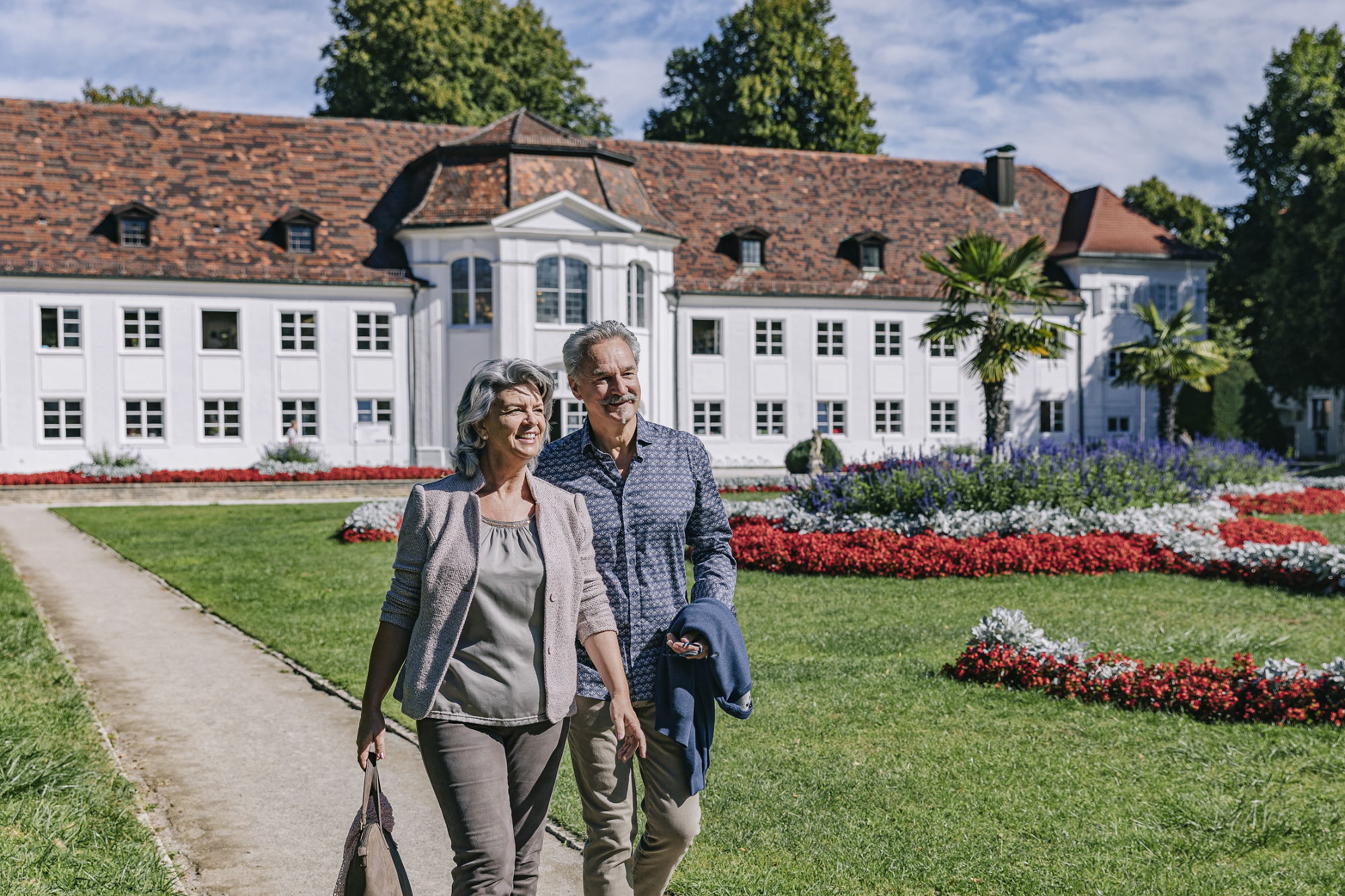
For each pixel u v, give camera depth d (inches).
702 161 1665.8
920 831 222.5
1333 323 1663.4
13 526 873.5
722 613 157.3
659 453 166.6
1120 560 552.4
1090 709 310.5
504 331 1374.3
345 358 1397.6
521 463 150.3
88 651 405.7
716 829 224.4
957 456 713.6
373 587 547.8
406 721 310.0
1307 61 1803.6
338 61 1838.1
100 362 1322.6
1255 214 1891.0
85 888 188.1
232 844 220.2
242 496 1183.6
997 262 746.8
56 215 1337.4
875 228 1667.1
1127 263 1685.5
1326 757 266.8
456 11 1831.9
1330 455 2369.6
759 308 1550.2
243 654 399.5
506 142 1407.5
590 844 159.8
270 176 1454.2
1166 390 1220.5
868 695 327.0
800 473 1370.6
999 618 355.9
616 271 1409.9
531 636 146.7
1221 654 381.4
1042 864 206.1
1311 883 196.9
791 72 2022.6
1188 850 212.5
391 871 139.1
